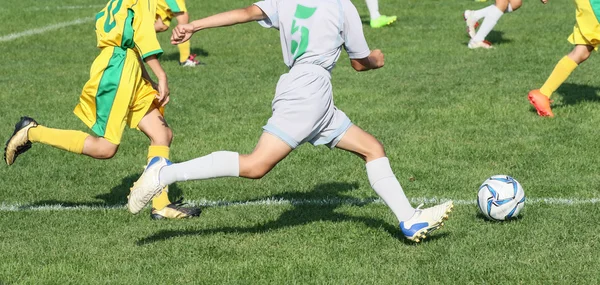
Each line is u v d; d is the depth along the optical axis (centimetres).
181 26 1268
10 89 2655
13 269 1234
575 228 1385
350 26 1285
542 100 2197
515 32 3494
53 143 1453
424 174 1766
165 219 1491
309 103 1253
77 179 1784
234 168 1254
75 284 1183
